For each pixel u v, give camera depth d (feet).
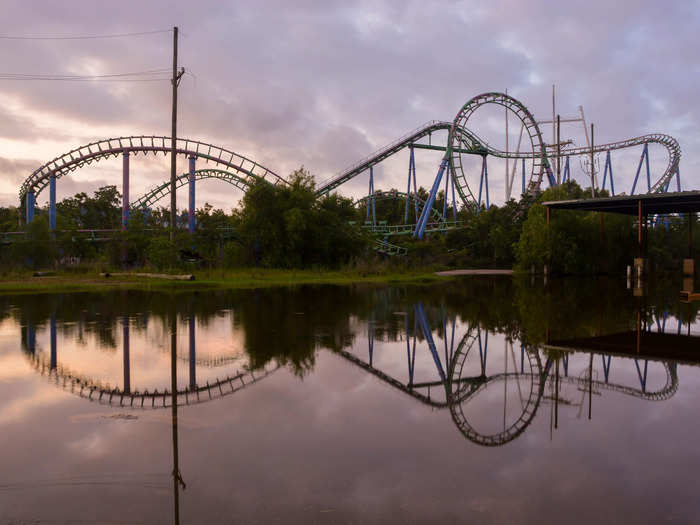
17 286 84.99
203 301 66.23
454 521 12.21
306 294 78.84
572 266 158.92
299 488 13.99
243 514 12.59
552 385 25.67
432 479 14.60
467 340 38.55
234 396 23.31
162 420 19.86
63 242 149.89
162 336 39.29
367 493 13.73
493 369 29.12
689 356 32.81
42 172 178.91
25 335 39.45
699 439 17.81
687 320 50.24
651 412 21.13
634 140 244.42
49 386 24.85
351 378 26.81
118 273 116.98
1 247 173.99
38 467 15.42
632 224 180.86
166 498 13.42
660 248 195.83
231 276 116.88
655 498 13.34
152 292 80.48
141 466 15.48
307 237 157.69
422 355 32.94
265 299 69.67
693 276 137.18
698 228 218.79
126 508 12.89
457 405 22.06
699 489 13.88
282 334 40.50
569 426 19.35
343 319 49.55
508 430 18.83
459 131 226.38
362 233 178.50
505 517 12.38
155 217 195.11
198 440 17.74
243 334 40.37
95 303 63.16
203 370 28.27
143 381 25.90
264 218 153.89
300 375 27.32
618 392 24.26
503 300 71.10
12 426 19.11
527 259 166.71
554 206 132.87
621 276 150.92
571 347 35.81
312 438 17.94
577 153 258.78
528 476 14.75
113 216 305.53
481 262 219.61
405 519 12.34
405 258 169.48
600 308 60.85
